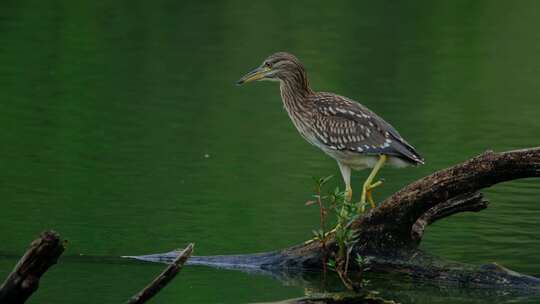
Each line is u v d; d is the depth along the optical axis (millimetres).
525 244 12445
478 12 28672
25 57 23391
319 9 28797
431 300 10453
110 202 14039
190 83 21844
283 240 12461
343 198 10430
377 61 23734
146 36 25438
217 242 12344
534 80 22594
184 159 16516
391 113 19734
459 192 10703
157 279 8445
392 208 10961
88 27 26094
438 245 12422
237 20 27172
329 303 10039
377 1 29891
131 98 20500
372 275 11148
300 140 18000
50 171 15578
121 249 12039
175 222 13180
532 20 27781
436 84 22125
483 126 18906
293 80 13617
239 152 17031
